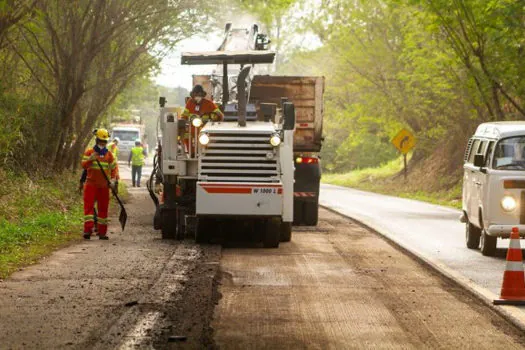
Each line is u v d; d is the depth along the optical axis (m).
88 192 29.09
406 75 74.38
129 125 134.12
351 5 86.06
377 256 25.88
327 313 16.73
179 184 29.33
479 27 49.50
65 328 14.77
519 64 49.62
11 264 22.33
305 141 39.75
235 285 19.89
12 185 37.56
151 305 16.83
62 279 19.98
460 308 17.59
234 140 27.47
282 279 20.89
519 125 27.73
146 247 26.67
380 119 90.12
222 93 33.62
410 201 60.75
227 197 27.03
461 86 57.44
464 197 30.41
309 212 36.97
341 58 89.19
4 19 35.97
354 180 108.44
